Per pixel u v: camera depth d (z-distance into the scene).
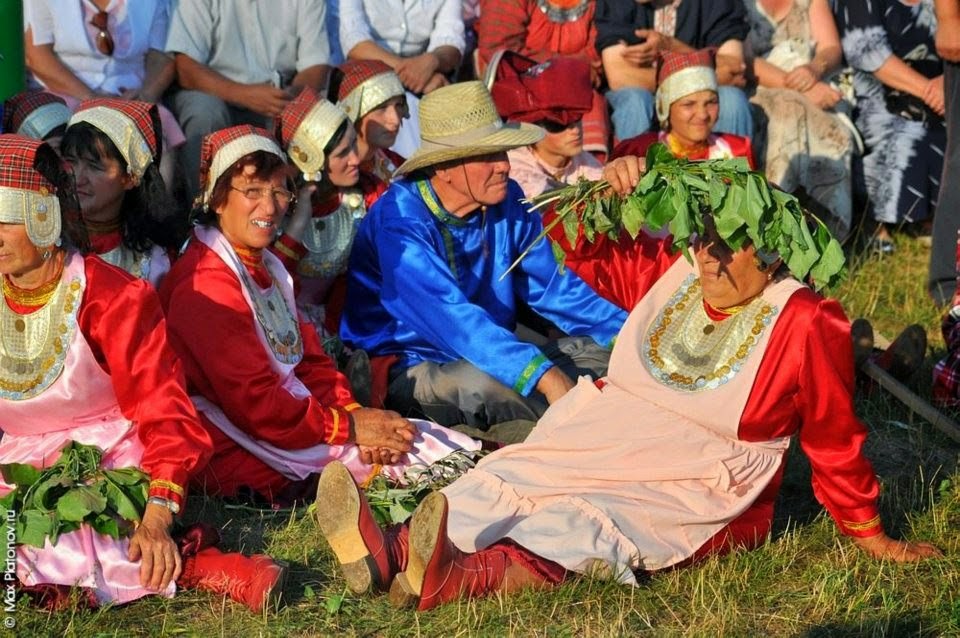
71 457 8.04
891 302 14.38
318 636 7.57
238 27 14.09
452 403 10.27
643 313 8.69
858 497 8.30
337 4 15.02
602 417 8.49
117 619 7.66
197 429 8.12
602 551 7.80
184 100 13.63
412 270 10.25
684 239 7.89
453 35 15.29
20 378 8.15
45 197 7.79
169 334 9.34
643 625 7.67
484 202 10.35
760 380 8.12
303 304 11.53
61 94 13.36
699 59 13.48
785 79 15.87
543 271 10.85
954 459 10.41
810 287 8.83
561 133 12.75
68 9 13.37
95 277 8.08
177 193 12.19
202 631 7.58
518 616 7.56
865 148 16.30
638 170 8.52
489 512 8.16
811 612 7.90
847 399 8.05
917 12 16.11
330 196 11.38
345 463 9.58
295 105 10.92
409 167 10.34
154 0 13.77
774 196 7.90
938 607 7.91
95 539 7.77
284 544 8.71
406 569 7.79
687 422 8.32
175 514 7.92
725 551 8.36
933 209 16.12
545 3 15.32
